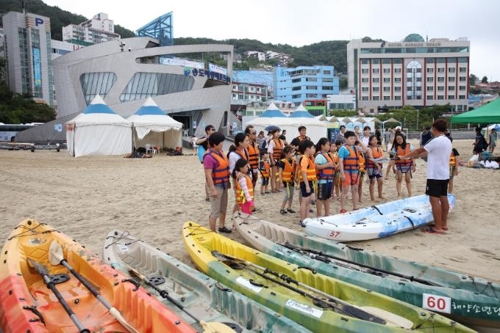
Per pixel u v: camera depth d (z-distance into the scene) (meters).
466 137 54.75
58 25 160.50
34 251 5.34
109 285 4.31
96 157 26.78
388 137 34.38
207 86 59.28
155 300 3.75
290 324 3.39
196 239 5.94
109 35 168.38
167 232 7.86
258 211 9.59
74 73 51.72
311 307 3.75
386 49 107.81
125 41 53.19
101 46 52.94
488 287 4.18
